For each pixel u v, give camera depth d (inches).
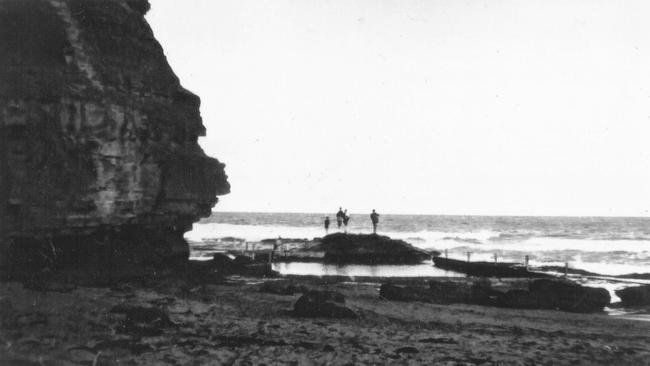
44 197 655.8
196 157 995.9
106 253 771.4
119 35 824.9
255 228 4694.9
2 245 619.2
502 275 1362.0
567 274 1358.3
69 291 580.4
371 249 1835.6
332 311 609.9
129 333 395.9
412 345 457.1
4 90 631.8
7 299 449.4
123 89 807.7
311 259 1791.3
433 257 1814.7
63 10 722.8
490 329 606.2
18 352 286.8
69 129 693.9
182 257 992.2
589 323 708.7
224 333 447.8
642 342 560.4
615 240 3134.8
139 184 831.1
